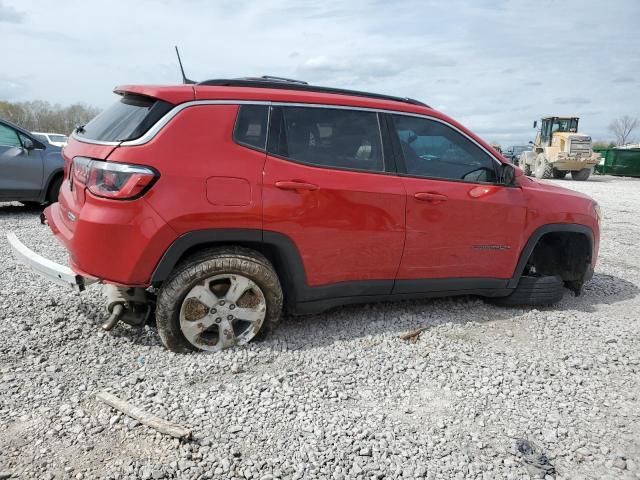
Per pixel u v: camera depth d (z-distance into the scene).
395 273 3.82
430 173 3.93
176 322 3.20
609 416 2.89
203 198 3.08
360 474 2.33
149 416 2.60
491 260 4.18
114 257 3.00
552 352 3.68
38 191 8.02
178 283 3.13
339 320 4.07
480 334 3.96
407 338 3.79
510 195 4.19
